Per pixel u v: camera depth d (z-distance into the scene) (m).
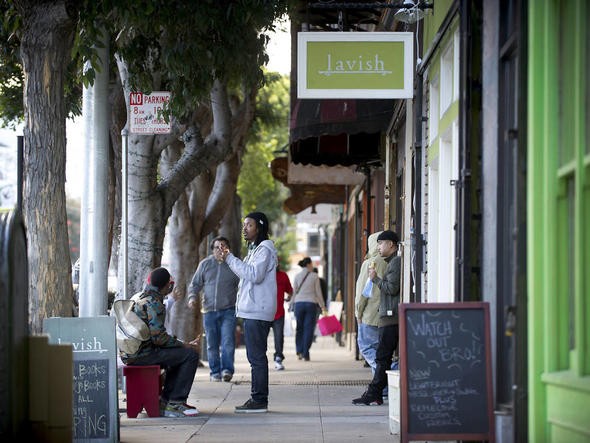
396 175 23.30
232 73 19.70
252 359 17.03
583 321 8.51
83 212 16.80
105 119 16.88
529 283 9.35
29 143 14.84
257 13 17.61
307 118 21.67
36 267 14.47
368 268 19.50
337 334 48.84
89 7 15.50
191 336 28.55
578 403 8.48
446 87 14.96
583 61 8.44
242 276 16.77
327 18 21.91
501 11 10.61
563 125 9.08
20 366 9.37
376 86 15.09
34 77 14.93
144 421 16.12
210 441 13.75
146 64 19.33
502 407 10.29
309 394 20.55
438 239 15.39
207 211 31.98
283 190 76.12
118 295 20.64
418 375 10.34
